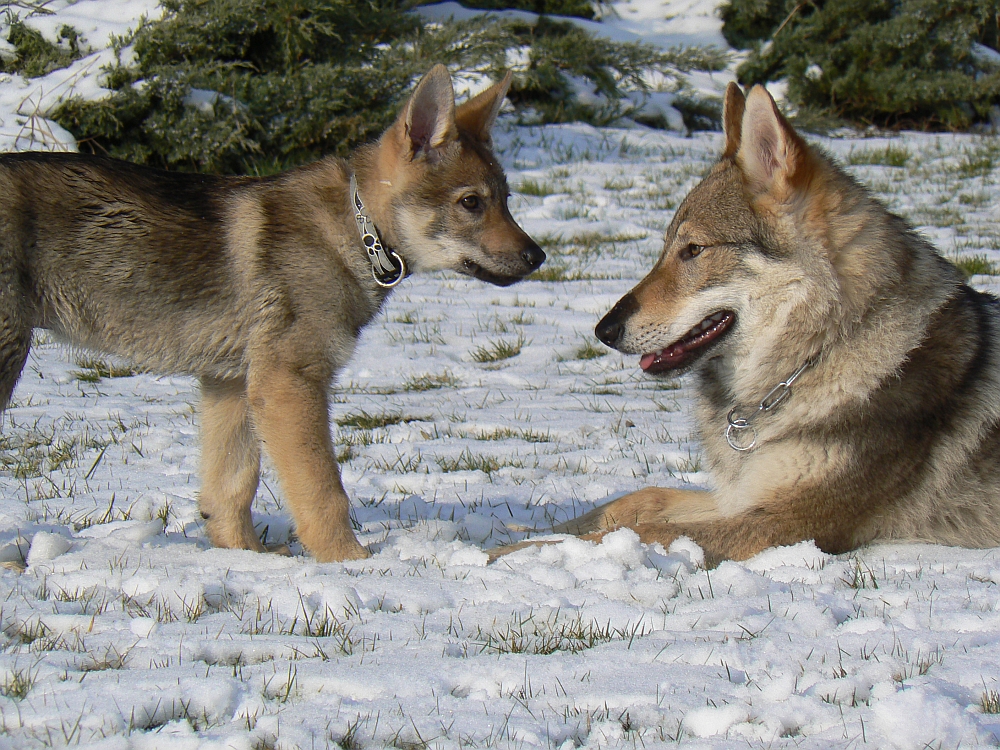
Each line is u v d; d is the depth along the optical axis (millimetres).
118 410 11953
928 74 37594
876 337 7027
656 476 9531
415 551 6910
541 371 14664
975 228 23062
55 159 7270
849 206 7109
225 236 7391
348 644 5078
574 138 33188
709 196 7359
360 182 7902
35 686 4383
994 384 7320
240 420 7508
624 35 38750
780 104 38094
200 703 4273
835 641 5016
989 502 7270
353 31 26531
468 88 29141
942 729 3986
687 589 6016
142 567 6387
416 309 18094
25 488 8594
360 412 12281
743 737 4098
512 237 8500
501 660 4789
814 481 7066
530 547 6949
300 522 7074
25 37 23047
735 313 7359
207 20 23234
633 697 4387
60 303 7188
